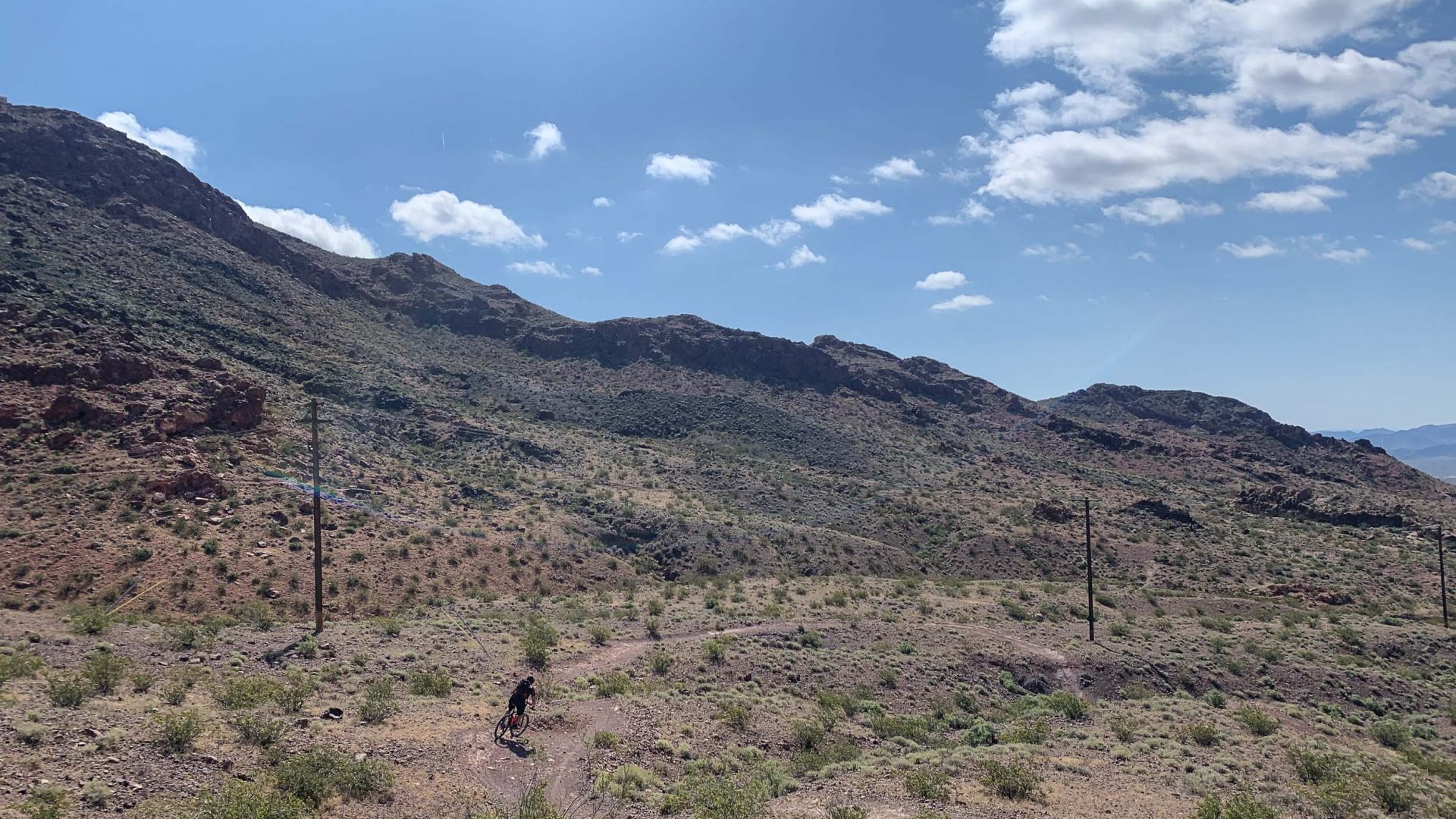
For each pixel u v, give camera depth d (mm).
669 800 16359
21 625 27188
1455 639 46062
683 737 22062
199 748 15047
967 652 37719
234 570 39844
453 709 21500
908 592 54500
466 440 84062
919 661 35875
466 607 42875
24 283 69625
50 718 15102
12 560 35594
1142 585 65125
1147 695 35125
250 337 88250
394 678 25969
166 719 15453
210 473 48188
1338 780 20000
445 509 60438
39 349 54656
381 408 86312
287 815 12734
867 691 31734
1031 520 83750
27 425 46969
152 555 38656
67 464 44688
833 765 20672
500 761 17812
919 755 22109
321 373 87438
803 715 26953
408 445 77312
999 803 17406
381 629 33406
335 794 14508
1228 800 18031
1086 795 18344
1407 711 35969
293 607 38656
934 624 43656
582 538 62594
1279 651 41562
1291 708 33906
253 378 73688
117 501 42562
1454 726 33500
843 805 16953
